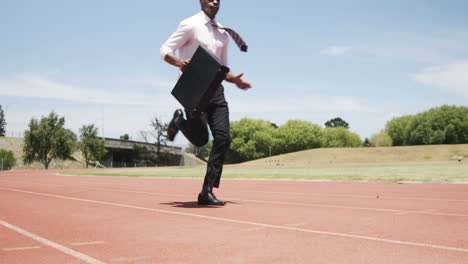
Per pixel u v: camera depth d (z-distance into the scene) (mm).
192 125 5145
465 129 81562
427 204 5594
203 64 4801
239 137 100938
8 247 2615
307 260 2232
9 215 4352
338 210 4797
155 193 8219
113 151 76312
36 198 6727
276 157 68688
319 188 10133
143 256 2344
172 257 2318
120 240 2863
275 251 2477
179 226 3514
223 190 9438
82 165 64750
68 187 10750
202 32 5324
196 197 7062
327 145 107875
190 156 102438
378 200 6340
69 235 3080
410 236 2990
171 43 5277
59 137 60062
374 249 2521
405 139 86875
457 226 3484
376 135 90812
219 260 2238
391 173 18844
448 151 61750
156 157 80875
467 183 11273
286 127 102938
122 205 5422
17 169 55156
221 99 5242
